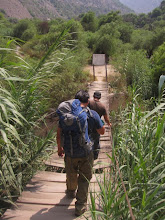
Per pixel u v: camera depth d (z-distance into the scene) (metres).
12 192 3.78
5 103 2.49
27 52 17.22
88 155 2.82
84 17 42.50
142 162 2.34
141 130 3.16
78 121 2.69
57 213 3.07
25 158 4.10
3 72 2.56
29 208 3.18
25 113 3.76
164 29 21.27
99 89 9.91
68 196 3.39
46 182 3.98
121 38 25.16
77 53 14.23
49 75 3.88
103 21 55.16
